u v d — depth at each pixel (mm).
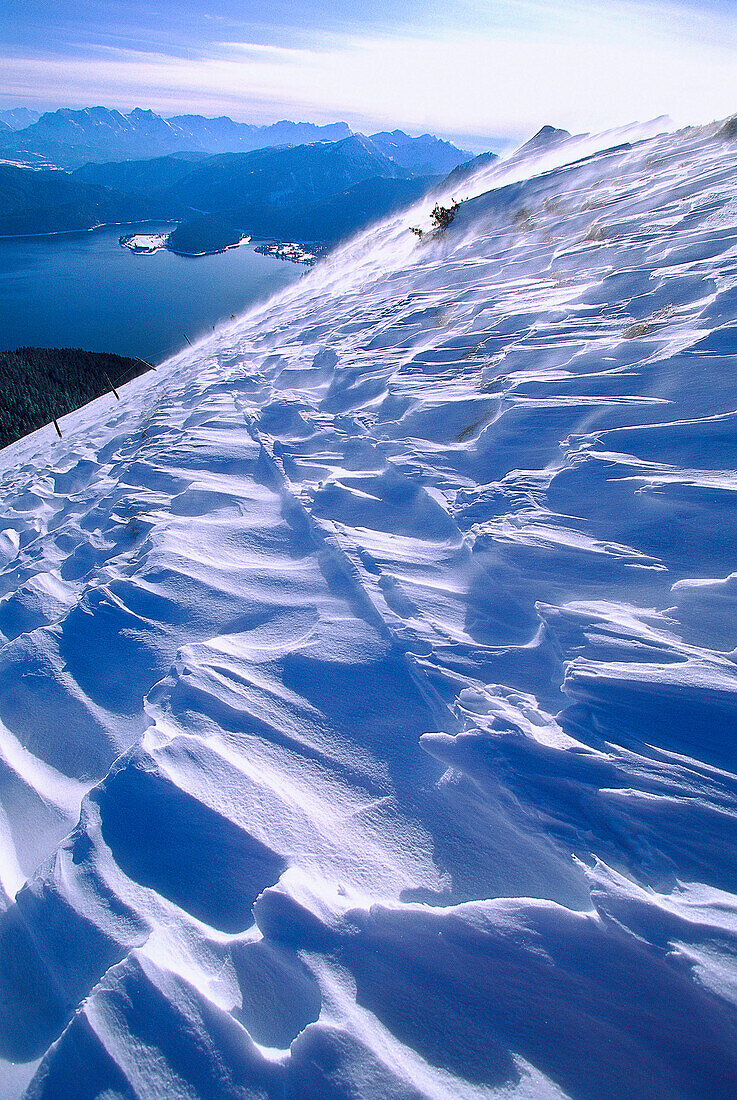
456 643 2559
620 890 1530
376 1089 1270
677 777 1774
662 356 3908
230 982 1552
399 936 1558
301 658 2674
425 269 11172
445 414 4625
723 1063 1255
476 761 1989
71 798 2357
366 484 4129
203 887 1818
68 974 1728
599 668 2158
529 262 8008
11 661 3145
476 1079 1285
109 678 2908
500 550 2982
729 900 1474
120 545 4332
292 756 2197
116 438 7707
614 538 2824
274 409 6199
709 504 2746
